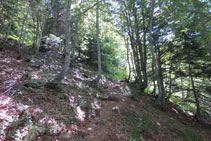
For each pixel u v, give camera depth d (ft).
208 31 30.01
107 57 75.92
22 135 10.85
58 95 20.56
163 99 37.01
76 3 48.62
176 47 40.24
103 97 30.53
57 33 47.88
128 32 56.29
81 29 57.00
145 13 46.29
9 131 10.57
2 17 42.70
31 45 59.47
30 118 12.99
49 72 30.89
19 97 15.70
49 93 20.10
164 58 46.98
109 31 65.36
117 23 53.88
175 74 41.63
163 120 27.09
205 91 37.68
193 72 38.73
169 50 41.55
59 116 15.98
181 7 32.07
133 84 57.57
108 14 46.93
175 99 50.42
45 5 44.24
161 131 21.48
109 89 40.86
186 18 35.45
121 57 84.28
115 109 23.94
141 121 22.67
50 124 13.79
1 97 14.23
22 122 12.05
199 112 40.11
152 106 35.86
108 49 74.95
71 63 51.85
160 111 33.99
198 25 32.83
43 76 25.79
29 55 40.68
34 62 34.50
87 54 77.51
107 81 51.88
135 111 26.37
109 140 14.99
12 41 52.80
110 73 87.81
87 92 28.60
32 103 15.79
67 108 18.57
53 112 16.15
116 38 78.43
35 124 12.71
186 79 45.14
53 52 46.29
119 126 18.74
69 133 14.15
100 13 48.55
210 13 28.30
